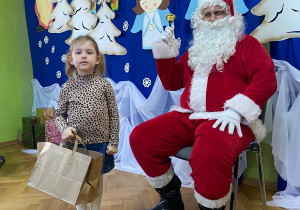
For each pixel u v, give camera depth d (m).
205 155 0.97
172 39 1.33
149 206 1.46
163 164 1.21
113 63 2.23
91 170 1.04
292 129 1.47
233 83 1.17
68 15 2.53
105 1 2.21
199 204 1.02
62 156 1.07
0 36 2.84
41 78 2.89
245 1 1.59
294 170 1.47
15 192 1.67
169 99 1.96
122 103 2.14
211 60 1.20
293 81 1.51
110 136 1.27
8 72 2.92
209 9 1.25
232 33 1.23
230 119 1.04
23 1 2.96
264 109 1.19
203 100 1.19
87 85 1.24
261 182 1.24
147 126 1.21
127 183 1.78
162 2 1.88
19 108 3.02
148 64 2.01
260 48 1.16
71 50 1.28
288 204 1.42
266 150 1.69
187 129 1.20
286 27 1.46
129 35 2.10
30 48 2.95
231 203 1.10
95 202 1.24
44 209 1.45
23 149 2.71
